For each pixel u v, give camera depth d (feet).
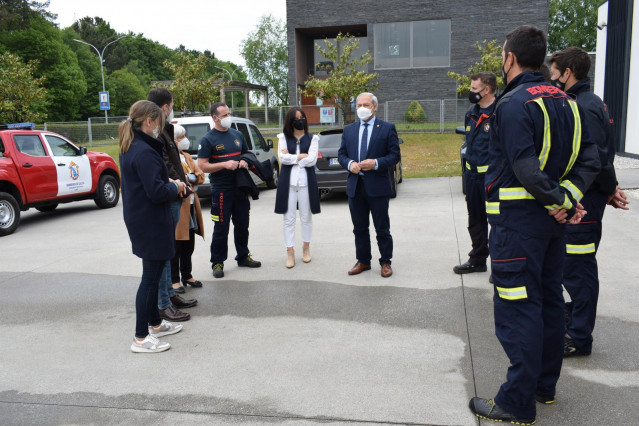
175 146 14.28
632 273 16.10
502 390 8.73
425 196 33.24
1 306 15.67
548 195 7.73
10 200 27.53
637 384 9.78
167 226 11.87
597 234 10.55
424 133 75.66
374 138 16.28
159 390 10.32
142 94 239.09
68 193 32.14
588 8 172.14
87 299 16.14
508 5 76.74
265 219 28.04
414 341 12.09
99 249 22.80
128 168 11.41
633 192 28.78
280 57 182.70
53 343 12.84
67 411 9.66
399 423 8.84
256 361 11.42
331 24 82.53
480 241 16.69
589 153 8.44
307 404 9.57
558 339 8.89
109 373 11.13
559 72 10.29
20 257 21.88
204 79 70.85
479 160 15.75
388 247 16.89
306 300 15.14
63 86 184.96
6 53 62.64
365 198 16.81
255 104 188.96
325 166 31.32
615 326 12.36
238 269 18.58
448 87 80.53
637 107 40.88
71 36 228.43
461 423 8.77
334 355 11.55
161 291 13.84
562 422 8.66
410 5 79.41
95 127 85.71
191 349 12.17
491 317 13.32
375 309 14.19
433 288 15.69
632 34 41.32
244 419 9.18
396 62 81.51
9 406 9.89
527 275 8.25
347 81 65.26
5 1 158.10
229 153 17.30
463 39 78.84
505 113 8.00
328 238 22.97
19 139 29.45
